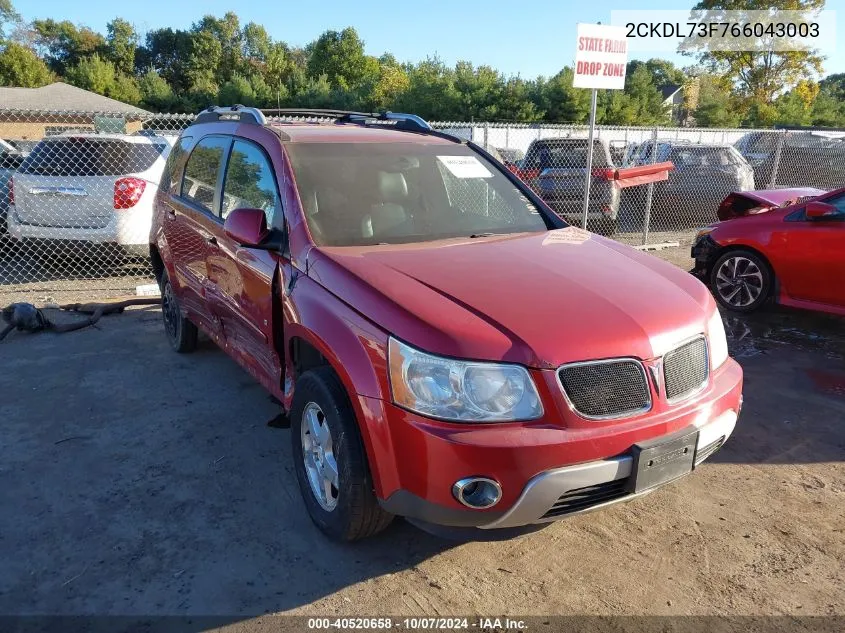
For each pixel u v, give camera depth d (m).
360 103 46.97
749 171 14.23
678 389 2.89
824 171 14.58
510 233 4.02
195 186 4.94
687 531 3.38
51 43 82.69
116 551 3.16
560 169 12.09
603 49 7.95
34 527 3.34
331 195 3.73
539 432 2.57
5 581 2.95
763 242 7.04
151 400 4.89
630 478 2.72
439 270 3.14
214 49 73.62
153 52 79.69
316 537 3.29
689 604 2.86
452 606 2.83
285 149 3.90
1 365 5.59
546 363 2.59
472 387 2.57
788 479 3.90
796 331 6.86
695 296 3.28
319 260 3.27
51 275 9.01
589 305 2.89
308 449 3.31
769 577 3.04
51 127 16.94
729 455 4.18
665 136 22.77
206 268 4.59
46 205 8.42
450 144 4.55
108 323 6.84
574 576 3.03
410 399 2.63
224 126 4.73
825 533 3.37
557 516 2.69
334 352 2.91
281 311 3.60
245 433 4.38
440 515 2.63
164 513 3.48
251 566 3.07
